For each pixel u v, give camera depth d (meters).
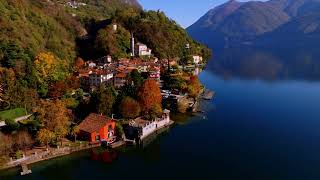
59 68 184.00
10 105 134.75
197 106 172.75
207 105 176.50
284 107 174.50
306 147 121.75
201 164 109.00
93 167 106.69
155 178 100.31
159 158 113.00
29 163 106.44
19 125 121.06
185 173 103.38
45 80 166.75
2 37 179.12
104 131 121.38
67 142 116.81
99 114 132.75
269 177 100.81
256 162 110.12
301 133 135.50
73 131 118.88
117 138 124.12
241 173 103.25
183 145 123.19
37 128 118.62
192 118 153.50
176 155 115.25
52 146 114.19
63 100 147.25
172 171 104.50
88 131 119.12
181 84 186.00
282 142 126.31
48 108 116.81
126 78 188.25
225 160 111.62
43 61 170.50
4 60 157.62
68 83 173.25
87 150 116.25
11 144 110.56
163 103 163.25
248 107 173.62
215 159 112.19
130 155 114.94
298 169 105.62
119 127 125.44
